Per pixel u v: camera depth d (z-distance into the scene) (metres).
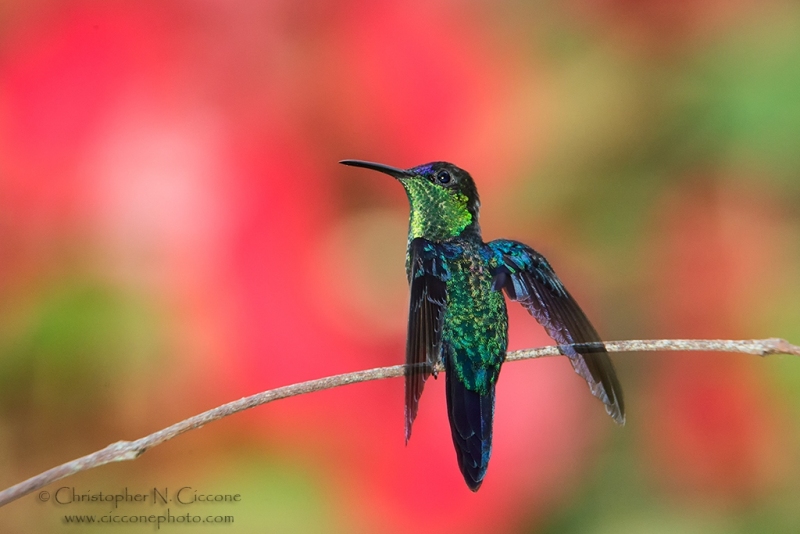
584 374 3.05
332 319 3.10
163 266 3.10
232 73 3.12
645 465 3.12
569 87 3.13
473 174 3.12
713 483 3.12
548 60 3.13
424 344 3.04
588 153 3.13
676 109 3.13
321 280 3.11
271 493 3.09
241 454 3.10
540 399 3.10
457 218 3.11
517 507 3.10
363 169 3.12
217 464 3.10
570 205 3.13
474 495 3.10
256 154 3.11
